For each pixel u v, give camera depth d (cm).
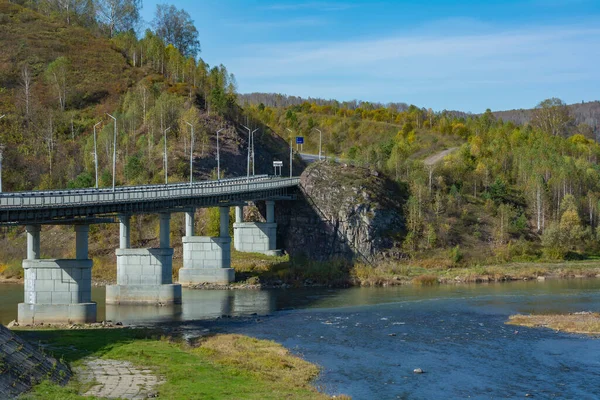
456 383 5181
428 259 13450
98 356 5706
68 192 9769
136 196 9794
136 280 10062
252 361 5684
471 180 17212
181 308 9388
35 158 17888
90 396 4425
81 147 18688
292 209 14675
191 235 12175
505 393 4928
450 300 9731
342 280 11912
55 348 5966
